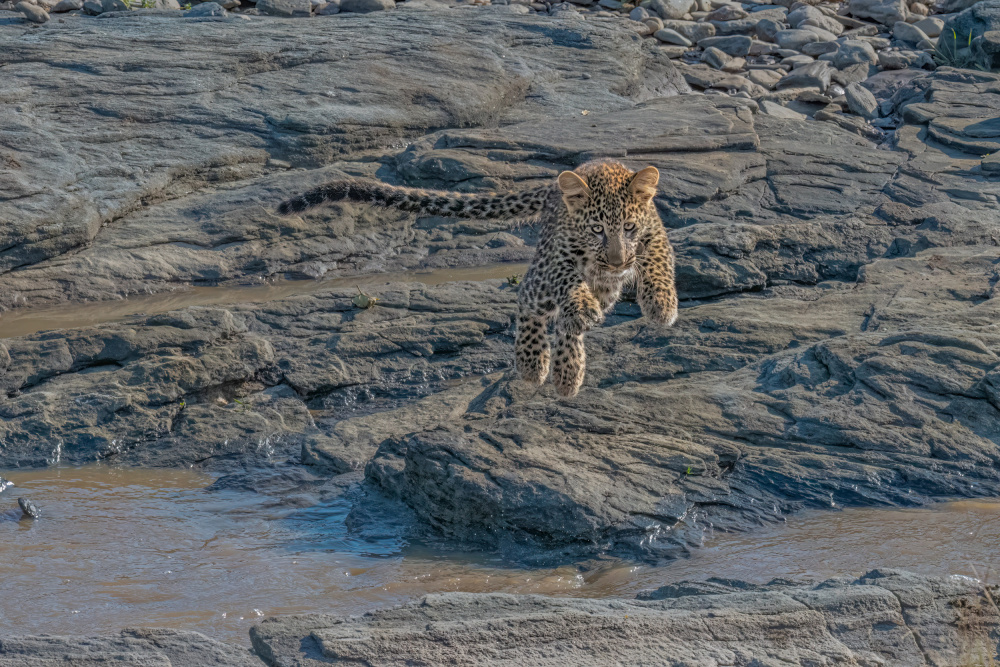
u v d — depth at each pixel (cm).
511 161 2314
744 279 1609
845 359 1197
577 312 934
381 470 1083
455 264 2072
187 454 1226
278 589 891
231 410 1305
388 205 1166
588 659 647
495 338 1517
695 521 981
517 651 656
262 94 2461
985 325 1268
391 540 1001
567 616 686
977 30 3334
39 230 1897
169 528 1035
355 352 1440
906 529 949
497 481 983
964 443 1075
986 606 704
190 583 905
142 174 2138
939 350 1186
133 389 1298
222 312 1448
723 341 1344
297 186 2175
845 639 673
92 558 960
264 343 1405
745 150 2450
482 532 984
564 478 991
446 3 3497
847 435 1094
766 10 3659
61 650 666
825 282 1667
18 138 2112
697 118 2589
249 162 2292
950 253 1605
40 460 1209
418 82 2597
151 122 2298
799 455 1071
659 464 1031
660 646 661
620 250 970
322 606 853
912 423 1105
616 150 2331
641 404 1134
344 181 1155
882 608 697
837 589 723
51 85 2300
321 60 2630
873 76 3250
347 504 1086
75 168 2084
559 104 2745
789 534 958
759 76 3222
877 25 3669
